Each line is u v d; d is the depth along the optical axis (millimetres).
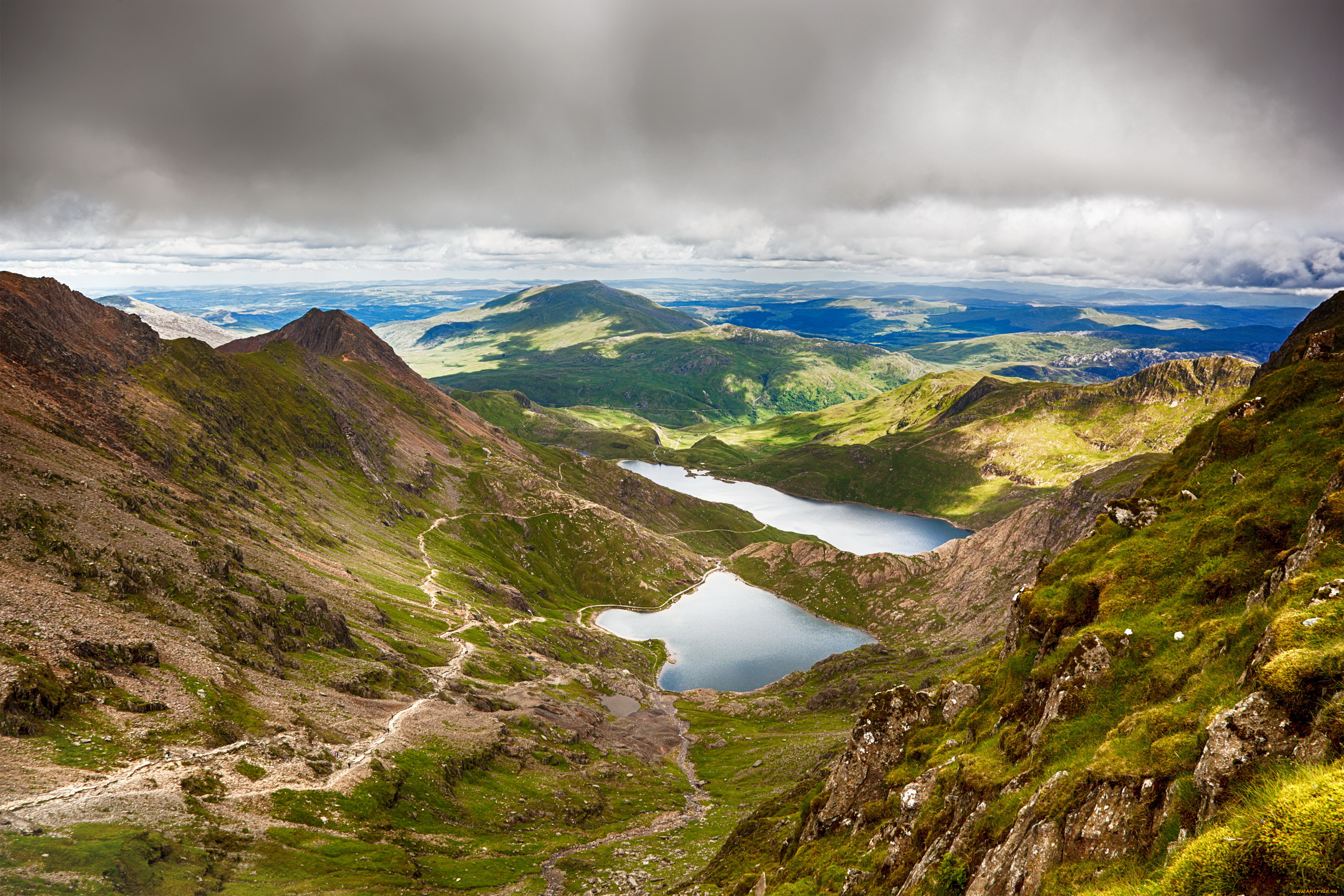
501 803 122875
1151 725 30531
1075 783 30578
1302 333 92312
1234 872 17453
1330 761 20547
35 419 170750
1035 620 53719
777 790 155250
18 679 82000
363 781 104812
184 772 85000
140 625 110938
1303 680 22703
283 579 169750
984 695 59594
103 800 72875
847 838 56031
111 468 165750
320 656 143500
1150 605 44188
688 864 109688
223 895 66875
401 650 174625
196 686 104000
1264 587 36750
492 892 91562
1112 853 26797
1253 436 55625
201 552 143250
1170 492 63000
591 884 98938
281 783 93875
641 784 158000
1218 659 32375
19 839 61781
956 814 40594
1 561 105438
